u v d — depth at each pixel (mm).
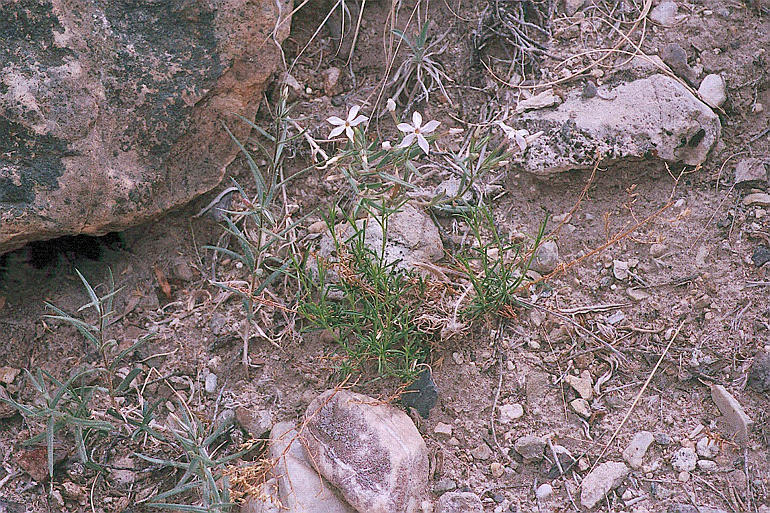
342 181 3168
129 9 2865
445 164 3207
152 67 2857
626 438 2723
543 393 2814
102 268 3051
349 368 2773
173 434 2680
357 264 2830
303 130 2992
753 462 2621
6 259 2977
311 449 2680
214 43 2924
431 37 3355
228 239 3102
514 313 2896
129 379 2680
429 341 2887
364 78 3367
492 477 2725
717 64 3178
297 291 3012
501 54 3318
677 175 3061
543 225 2713
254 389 2896
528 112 3168
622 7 3328
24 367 2906
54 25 2758
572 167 3051
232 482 2613
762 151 3057
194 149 2982
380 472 2564
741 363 2760
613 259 2990
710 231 2973
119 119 2818
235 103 2988
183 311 3012
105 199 2795
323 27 3379
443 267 2963
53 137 2703
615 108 3098
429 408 2818
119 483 2746
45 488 2744
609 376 2822
